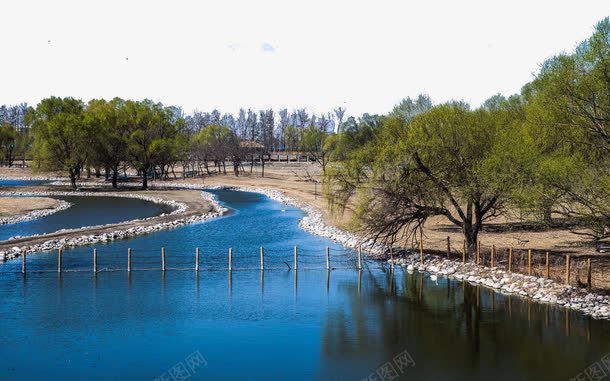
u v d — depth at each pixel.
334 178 39.81
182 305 30.97
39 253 44.34
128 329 26.86
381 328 27.34
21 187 109.38
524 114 38.41
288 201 88.69
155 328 27.03
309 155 174.12
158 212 74.06
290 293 33.69
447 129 36.06
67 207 79.62
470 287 34.31
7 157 161.12
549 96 29.16
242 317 28.94
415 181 36.41
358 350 24.42
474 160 35.03
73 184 108.38
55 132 103.44
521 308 29.89
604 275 32.59
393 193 36.78
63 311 29.53
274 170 150.00
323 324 27.95
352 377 21.67
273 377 21.61
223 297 32.72
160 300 31.88
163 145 108.75
